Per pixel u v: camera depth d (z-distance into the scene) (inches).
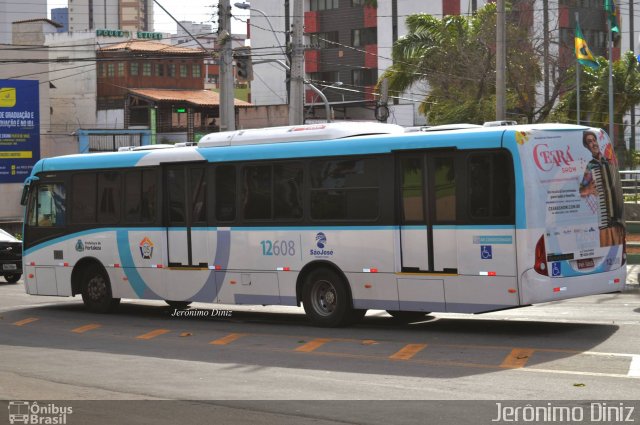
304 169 635.5
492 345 524.1
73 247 788.0
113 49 2726.4
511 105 1576.0
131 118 2669.8
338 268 616.4
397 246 587.2
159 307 824.9
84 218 780.6
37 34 2512.3
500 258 542.6
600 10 2400.3
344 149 614.5
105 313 775.1
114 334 649.0
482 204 550.3
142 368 494.0
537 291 534.3
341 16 2610.7
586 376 421.1
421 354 502.9
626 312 664.4
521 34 1596.9
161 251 719.7
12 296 957.2
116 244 754.2
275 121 2481.5
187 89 2751.0
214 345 574.2
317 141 631.8
